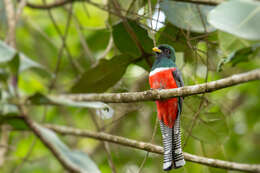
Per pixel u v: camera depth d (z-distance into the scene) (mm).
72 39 17047
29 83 16906
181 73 10141
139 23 9094
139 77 11352
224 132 9938
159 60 9648
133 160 11586
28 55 17188
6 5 13102
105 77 10242
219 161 8023
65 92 15055
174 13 9328
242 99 16828
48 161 16516
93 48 15531
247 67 13328
